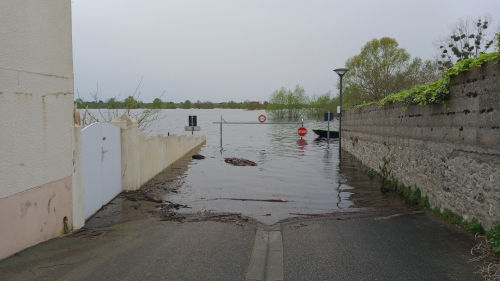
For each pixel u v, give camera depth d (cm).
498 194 507
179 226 638
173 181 1151
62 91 550
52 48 521
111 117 1253
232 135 3900
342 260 480
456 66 637
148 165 1130
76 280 402
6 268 416
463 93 613
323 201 906
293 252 515
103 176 775
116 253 490
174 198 911
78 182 603
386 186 1090
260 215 759
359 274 435
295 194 991
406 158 950
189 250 512
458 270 439
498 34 507
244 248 527
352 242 555
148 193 933
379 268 451
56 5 530
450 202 666
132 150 934
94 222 656
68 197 574
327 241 564
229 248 526
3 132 426
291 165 1585
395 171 1065
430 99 718
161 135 1351
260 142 2956
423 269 445
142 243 538
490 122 529
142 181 1039
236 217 719
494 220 518
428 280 415
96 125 727
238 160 1672
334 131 3394
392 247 526
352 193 1002
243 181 1188
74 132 589
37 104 488
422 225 642
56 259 455
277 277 430
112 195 841
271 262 477
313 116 7181
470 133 588
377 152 1298
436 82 734
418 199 841
